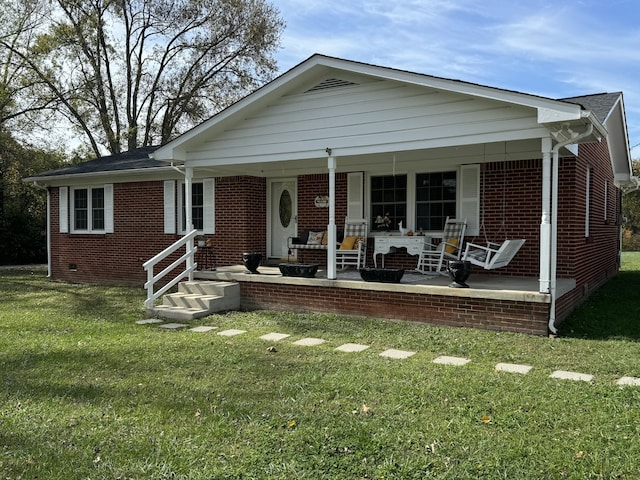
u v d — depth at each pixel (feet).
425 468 11.13
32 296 39.65
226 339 24.22
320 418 13.98
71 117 90.22
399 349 21.86
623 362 18.98
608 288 40.32
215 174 42.24
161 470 11.25
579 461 11.30
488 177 33.73
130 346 22.66
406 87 26.78
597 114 31.60
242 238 42.09
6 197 78.23
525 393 15.65
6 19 79.82
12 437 13.07
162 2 91.45
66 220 50.85
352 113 28.48
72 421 14.08
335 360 19.98
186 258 34.30
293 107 30.48
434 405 14.83
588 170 35.14
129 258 47.24
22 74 82.33
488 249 26.66
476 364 19.30
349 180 39.09
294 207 43.24
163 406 15.16
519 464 11.23
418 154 31.94
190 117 99.55
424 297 26.45
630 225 104.37
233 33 94.22
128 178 46.83
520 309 23.89
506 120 24.26
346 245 36.83
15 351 21.85
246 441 12.66
